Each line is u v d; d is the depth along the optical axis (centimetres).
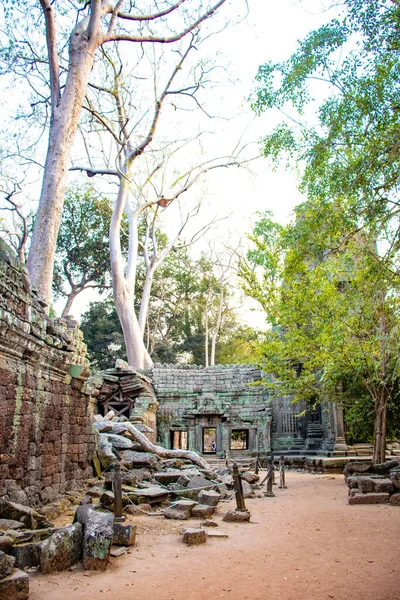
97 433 1702
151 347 5694
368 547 888
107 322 5400
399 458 2188
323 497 1662
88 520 781
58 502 1168
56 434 1284
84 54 1877
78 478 1451
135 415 3052
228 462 3069
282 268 2684
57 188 1755
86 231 4988
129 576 707
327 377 2128
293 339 2512
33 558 726
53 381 1272
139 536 973
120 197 3300
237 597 618
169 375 3778
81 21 1947
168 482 1584
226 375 3756
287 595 625
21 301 1010
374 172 1097
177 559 810
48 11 1844
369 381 2033
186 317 5978
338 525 1116
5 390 961
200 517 1207
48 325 1208
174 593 633
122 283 3625
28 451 1084
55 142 1781
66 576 698
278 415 3638
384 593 624
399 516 1212
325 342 2066
